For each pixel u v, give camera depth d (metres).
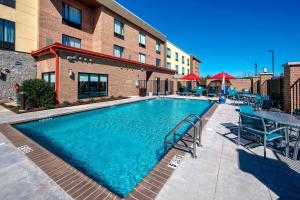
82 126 8.01
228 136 5.51
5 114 8.73
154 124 8.48
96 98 14.75
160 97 18.92
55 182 2.97
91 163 4.44
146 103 15.69
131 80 19.14
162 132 7.17
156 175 3.18
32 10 14.84
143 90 19.58
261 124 4.30
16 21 13.96
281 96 10.85
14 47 13.84
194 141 3.95
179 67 39.88
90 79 14.19
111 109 12.18
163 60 31.58
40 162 3.68
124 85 18.11
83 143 5.85
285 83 8.30
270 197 2.61
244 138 5.29
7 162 3.66
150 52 27.62
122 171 4.04
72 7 17.36
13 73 13.69
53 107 10.71
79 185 2.90
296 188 2.82
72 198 2.58
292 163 3.70
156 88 23.81
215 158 3.90
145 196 2.63
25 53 14.31
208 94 21.05
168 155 4.05
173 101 17.20
